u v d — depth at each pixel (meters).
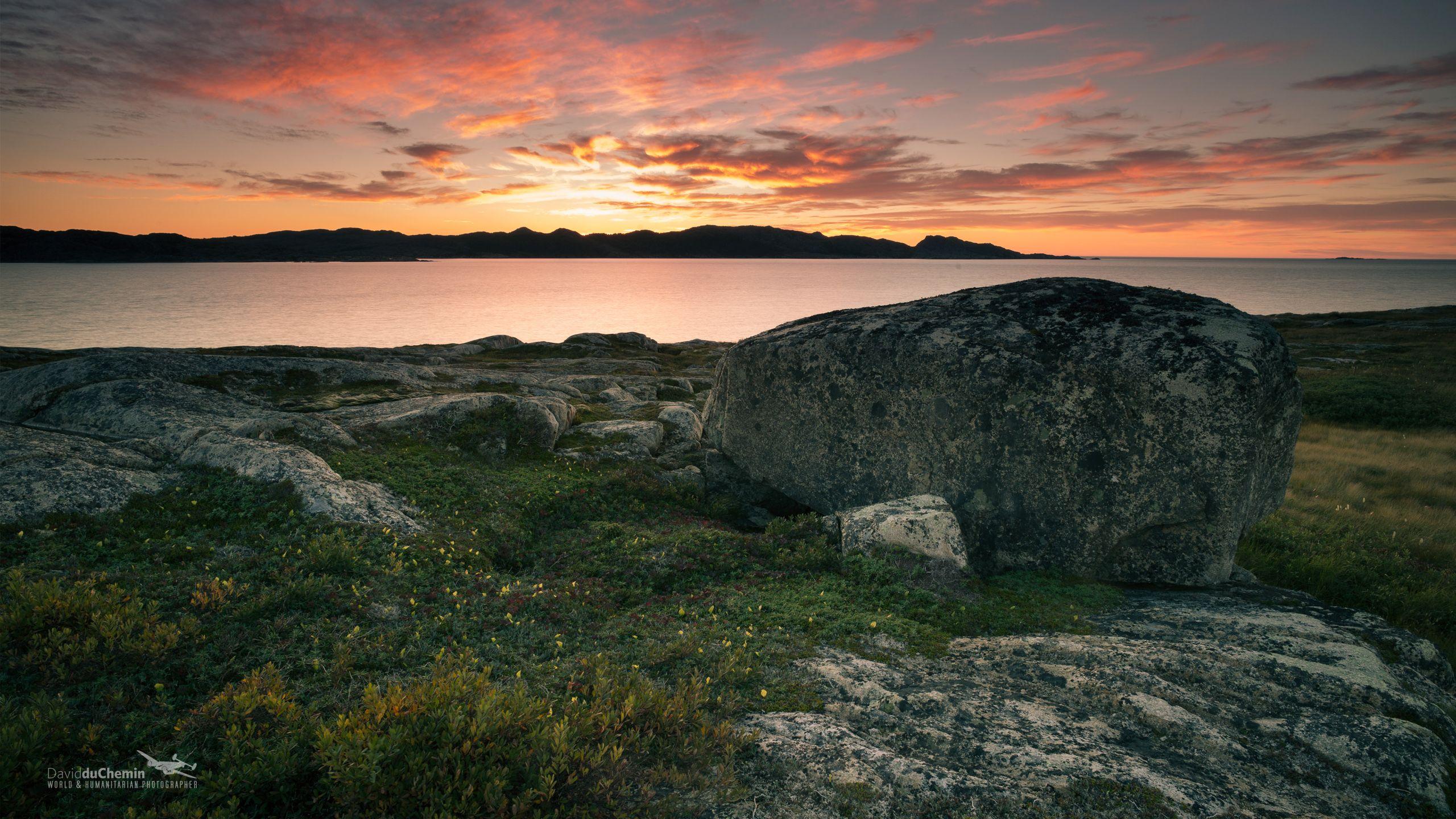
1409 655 9.21
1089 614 10.41
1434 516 18.53
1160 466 11.92
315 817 4.83
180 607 8.20
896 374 14.59
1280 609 10.66
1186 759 6.39
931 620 9.87
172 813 4.69
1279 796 5.91
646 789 5.14
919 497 13.17
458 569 10.86
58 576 8.60
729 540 13.09
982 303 15.45
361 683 6.91
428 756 5.06
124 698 6.16
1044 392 12.87
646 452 20.70
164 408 17.23
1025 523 12.95
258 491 12.21
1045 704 7.33
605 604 10.12
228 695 6.08
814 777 5.56
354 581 9.43
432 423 18.69
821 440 15.88
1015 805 5.33
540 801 4.88
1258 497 12.96
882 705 7.00
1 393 19.95
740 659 7.96
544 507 15.29
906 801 5.30
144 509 11.14
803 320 18.50
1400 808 5.87
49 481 10.86
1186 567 11.94
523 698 5.72
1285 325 80.69
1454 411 32.75
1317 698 7.48
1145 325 12.99
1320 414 34.72
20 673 6.36
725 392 18.20
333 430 16.88
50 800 4.95
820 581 11.22
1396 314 81.75
